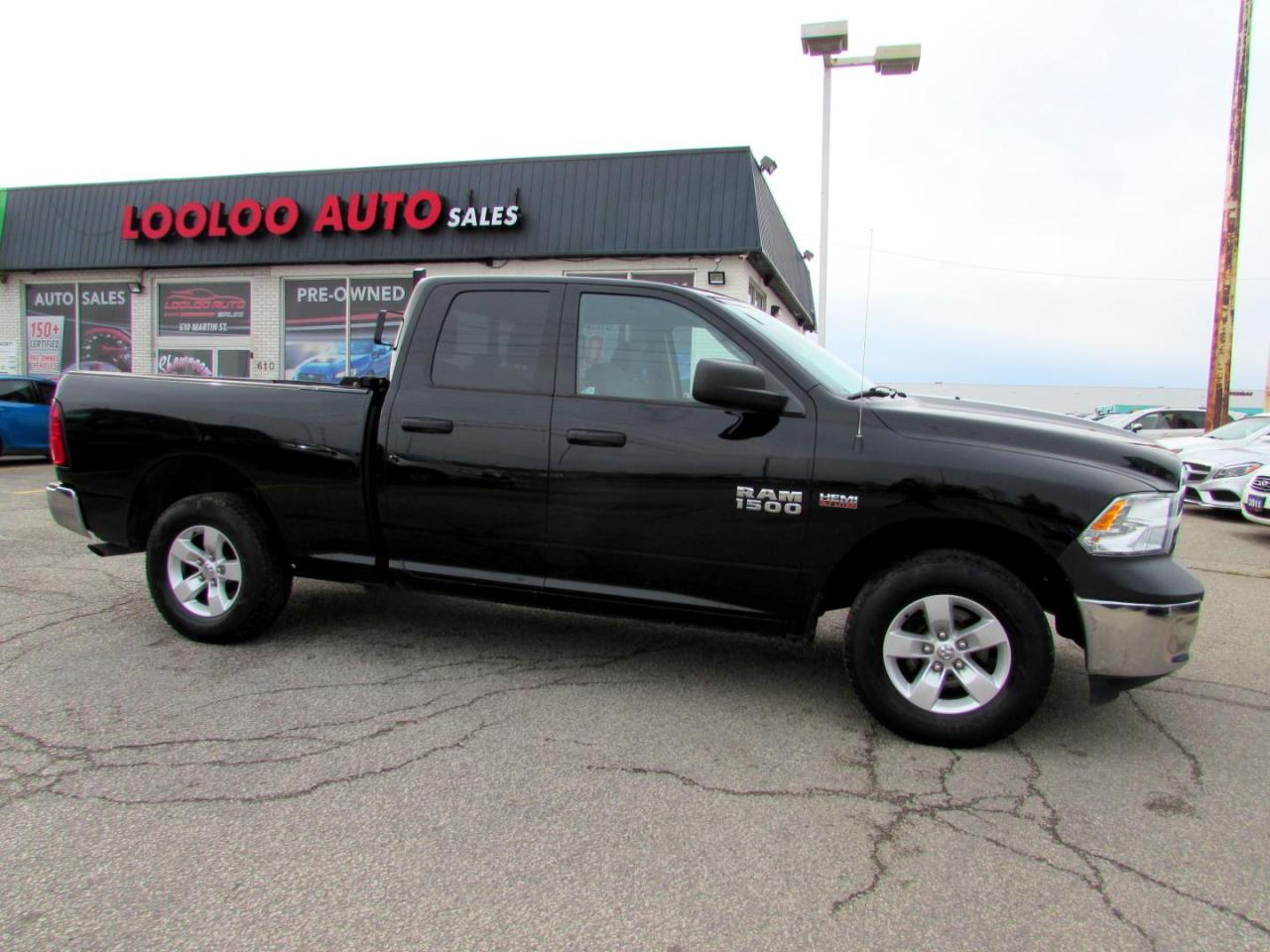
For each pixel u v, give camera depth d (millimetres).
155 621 4766
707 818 2775
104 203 16547
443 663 4188
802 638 3637
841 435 3467
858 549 3496
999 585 3244
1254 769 3258
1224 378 15578
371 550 4145
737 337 3709
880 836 2693
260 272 15945
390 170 14633
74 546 6766
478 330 4047
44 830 2596
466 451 3900
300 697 3699
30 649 4258
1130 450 3365
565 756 3207
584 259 13812
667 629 4914
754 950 2131
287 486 4176
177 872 2396
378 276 15445
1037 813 2867
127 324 17000
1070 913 2309
